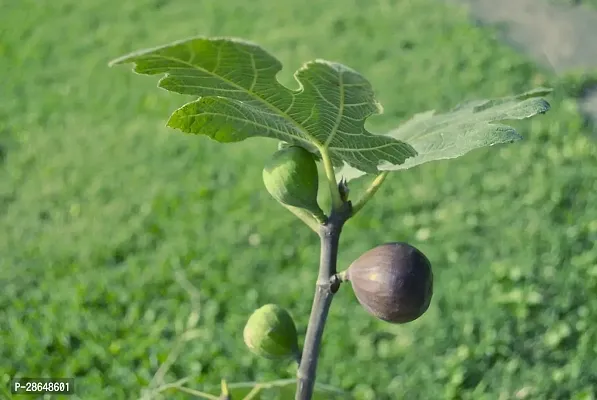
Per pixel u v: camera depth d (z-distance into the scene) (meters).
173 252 5.40
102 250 5.45
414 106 7.05
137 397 4.32
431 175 6.00
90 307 4.94
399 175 6.04
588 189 5.74
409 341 4.61
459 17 8.79
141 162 6.47
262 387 1.99
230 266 5.25
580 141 6.28
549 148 6.24
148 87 7.74
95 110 7.38
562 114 6.74
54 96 7.67
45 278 5.25
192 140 6.71
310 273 5.16
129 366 4.52
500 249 5.23
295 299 4.94
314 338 1.40
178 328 4.76
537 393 4.25
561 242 5.21
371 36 8.56
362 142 1.25
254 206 5.85
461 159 6.17
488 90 7.20
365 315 4.80
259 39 8.72
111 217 5.83
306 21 9.09
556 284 4.88
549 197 5.65
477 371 4.41
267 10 9.53
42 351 4.57
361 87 1.07
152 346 4.61
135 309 4.88
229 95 1.13
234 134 1.29
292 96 1.14
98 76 8.02
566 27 8.48
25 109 7.45
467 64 7.70
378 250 1.31
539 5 8.95
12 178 6.40
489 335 4.54
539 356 4.45
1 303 5.00
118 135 6.93
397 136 1.51
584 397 4.20
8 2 10.16
